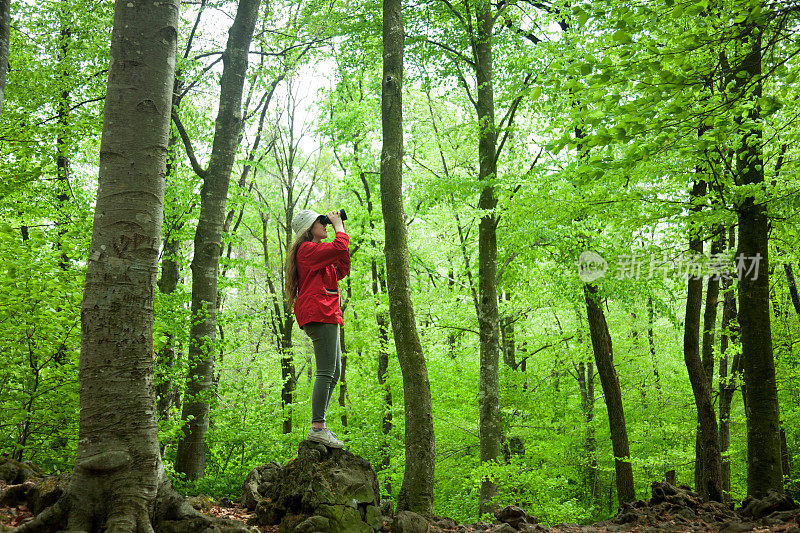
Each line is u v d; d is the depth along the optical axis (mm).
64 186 9719
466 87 10977
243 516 4609
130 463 3252
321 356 4293
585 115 5477
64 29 10695
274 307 17594
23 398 6328
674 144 5727
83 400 3291
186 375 8023
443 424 12859
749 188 6676
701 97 5914
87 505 3158
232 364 15773
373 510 4113
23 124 8805
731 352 11102
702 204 7203
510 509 5277
